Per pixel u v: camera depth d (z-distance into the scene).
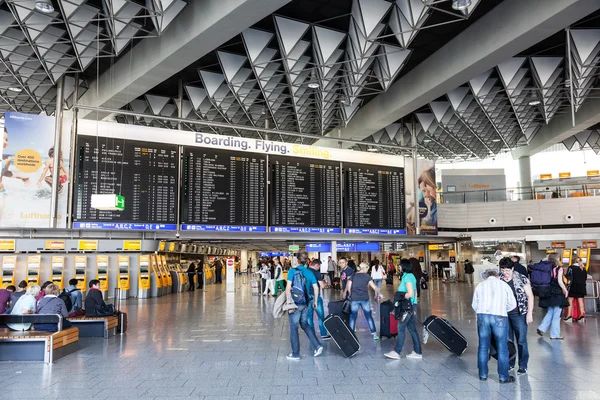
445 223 26.72
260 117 22.53
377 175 18.86
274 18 13.59
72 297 8.90
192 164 15.34
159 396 4.63
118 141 14.38
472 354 6.63
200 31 12.30
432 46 16.42
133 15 12.19
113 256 15.61
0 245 13.26
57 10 12.80
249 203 16.08
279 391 4.79
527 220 25.92
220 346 7.35
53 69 15.27
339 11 13.66
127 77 15.55
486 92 19.88
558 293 7.79
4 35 13.60
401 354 6.65
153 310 12.53
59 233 13.98
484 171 31.55
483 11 14.16
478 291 5.32
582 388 4.83
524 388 4.84
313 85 16.97
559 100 21.12
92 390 4.88
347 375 5.45
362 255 37.88
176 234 15.27
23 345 6.33
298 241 19.03
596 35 14.62
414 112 24.16
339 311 8.21
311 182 17.34
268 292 18.67
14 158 13.14
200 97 19.66
